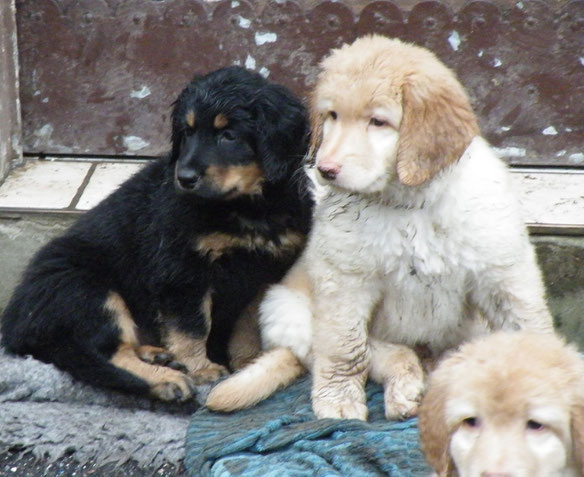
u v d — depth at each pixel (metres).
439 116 6.07
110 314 7.56
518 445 4.52
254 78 7.39
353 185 6.02
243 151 7.23
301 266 7.38
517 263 6.50
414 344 7.07
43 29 9.41
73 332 7.48
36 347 7.54
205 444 6.46
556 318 8.22
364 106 6.05
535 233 8.09
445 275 6.52
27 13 9.39
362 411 6.72
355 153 6.01
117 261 7.70
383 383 6.91
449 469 4.80
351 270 6.60
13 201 8.70
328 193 6.89
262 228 7.45
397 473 5.79
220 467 6.12
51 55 9.47
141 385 7.27
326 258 6.66
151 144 9.64
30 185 9.09
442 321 6.81
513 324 6.64
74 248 7.70
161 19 9.34
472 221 6.37
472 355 4.87
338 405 6.72
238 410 6.94
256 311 7.82
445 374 4.89
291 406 6.91
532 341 4.91
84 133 9.64
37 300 7.50
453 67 9.29
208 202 7.34
